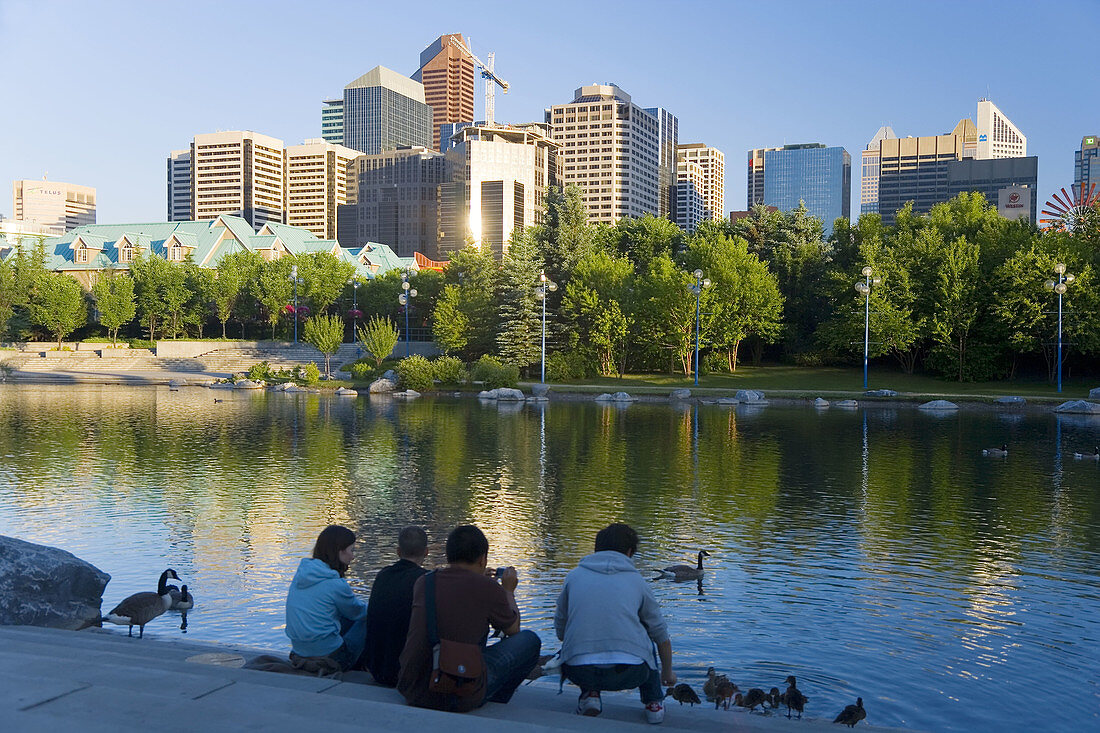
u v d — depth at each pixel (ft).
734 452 117.80
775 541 65.21
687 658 40.11
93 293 391.65
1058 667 39.24
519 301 285.02
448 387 257.34
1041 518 73.97
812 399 225.35
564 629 24.17
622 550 24.97
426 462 105.81
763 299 291.17
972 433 144.87
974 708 34.58
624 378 285.84
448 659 20.45
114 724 15.33
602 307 286.66
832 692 36.06
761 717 25.21
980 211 321.11
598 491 86.07
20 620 40.83
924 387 254.27
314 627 27.20
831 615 47.01
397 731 16.01
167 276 382.22
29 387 257.34
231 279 380.58
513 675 23.22
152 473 95.09
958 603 49.49
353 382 269.85
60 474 94.02
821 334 287.07
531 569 55.93
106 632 42.45
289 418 163.32
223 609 46.98
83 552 59.72
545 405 209.97
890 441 132.16
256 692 17.88
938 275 270.87
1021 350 256.73
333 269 396.57
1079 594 51.42
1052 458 112.57
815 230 332.80
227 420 157.48
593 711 23.20
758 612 47.47
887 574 55.77
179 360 334.65
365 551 60.08
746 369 301.22
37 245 413.59
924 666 39.34
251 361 329.52
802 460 110.01
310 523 69.46
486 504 78.59
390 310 386.32
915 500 82.17
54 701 16.48
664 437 136.67
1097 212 301.02
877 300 265.75
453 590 21.18
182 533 65.57
